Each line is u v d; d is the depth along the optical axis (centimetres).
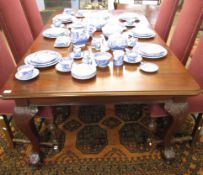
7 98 105
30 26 218
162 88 107
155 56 135
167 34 206
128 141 165
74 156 154
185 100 118
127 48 147
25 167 147
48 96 104
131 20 201
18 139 156
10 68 146
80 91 105
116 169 145
